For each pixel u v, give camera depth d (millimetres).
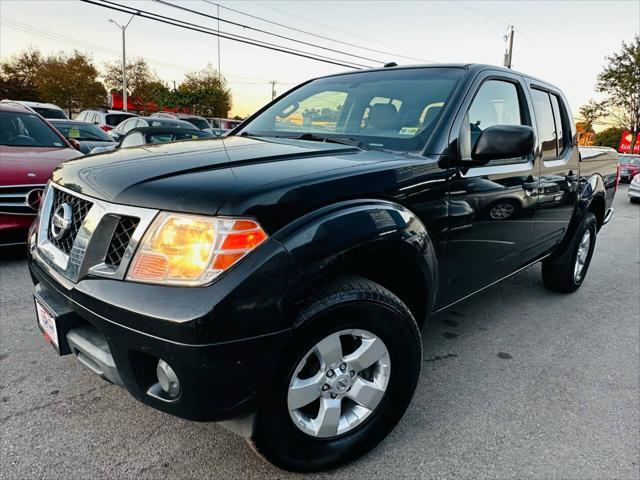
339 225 1682
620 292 4570
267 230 1547
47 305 1829
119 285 1545
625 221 9609
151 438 2076
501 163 2721
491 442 2176
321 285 1642
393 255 1897
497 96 2826
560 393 2639
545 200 3240
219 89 40938
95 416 2209
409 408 2414
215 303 1436
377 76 2963
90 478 1836
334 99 2893
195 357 1450
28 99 41438
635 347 3305
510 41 28406
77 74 41188
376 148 2355
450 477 1948
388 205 1900
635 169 21203
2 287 3727
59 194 2023
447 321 3629
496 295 4281
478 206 2463
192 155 2016
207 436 2104
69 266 1721
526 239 3139
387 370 1956
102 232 1648
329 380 1804
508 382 2729
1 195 3984
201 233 1494
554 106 3572
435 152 2246
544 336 3416
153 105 42188
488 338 3336
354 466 1979
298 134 2730
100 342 1704
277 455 1756
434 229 2176
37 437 2049
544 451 2133
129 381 1618
